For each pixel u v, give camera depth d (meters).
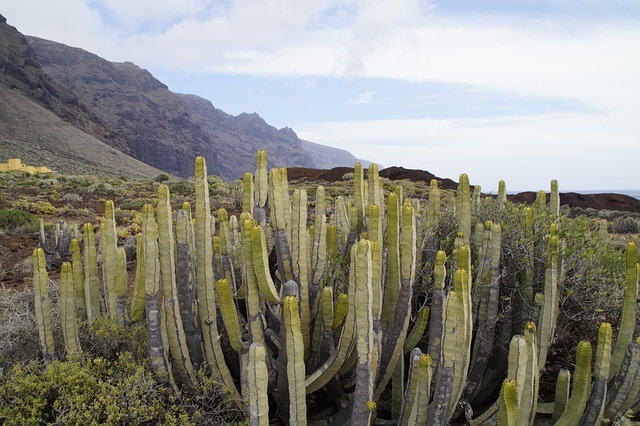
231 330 3.27
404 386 3.84
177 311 3.42
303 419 2.79
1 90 108.31
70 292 3.67
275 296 3.18
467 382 3.80
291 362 2.72
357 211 4.12
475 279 4.17
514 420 2.51
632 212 25.03
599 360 3.03
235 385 3.91
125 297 4.05
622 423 3.04
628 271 3.34
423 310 3.65
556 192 5.35
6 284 8.00
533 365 2.92
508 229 4.31
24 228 12.79
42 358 3.83
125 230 12.52
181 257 3.53
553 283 3.59
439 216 4.89
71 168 76.50
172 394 3.42
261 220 4.31
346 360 3.41
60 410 3.18
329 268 4.10
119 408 3.12
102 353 3.79
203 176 3.43
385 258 3.78
